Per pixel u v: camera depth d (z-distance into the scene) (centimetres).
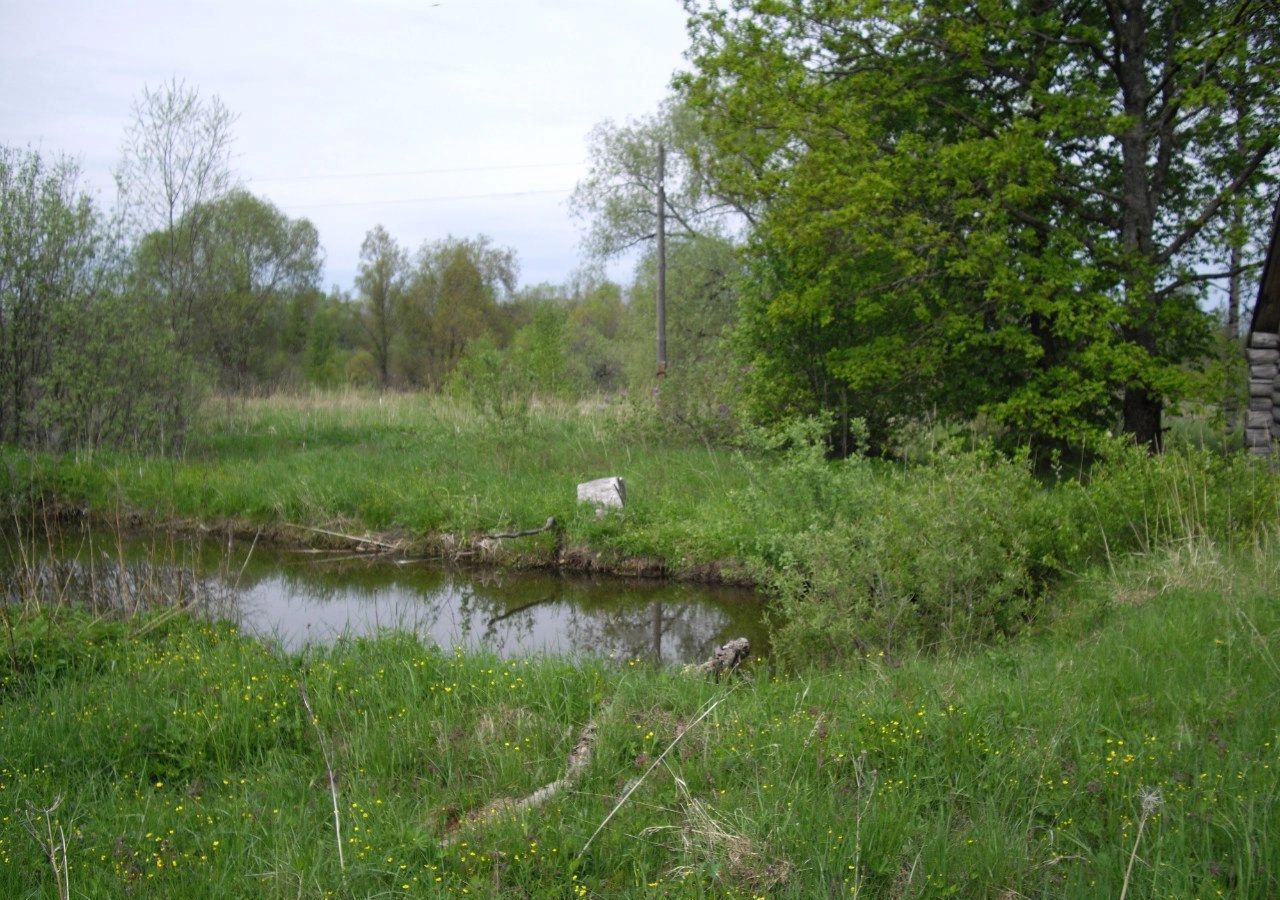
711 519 1305
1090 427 1488
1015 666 699
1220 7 1512
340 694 675
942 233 1530
